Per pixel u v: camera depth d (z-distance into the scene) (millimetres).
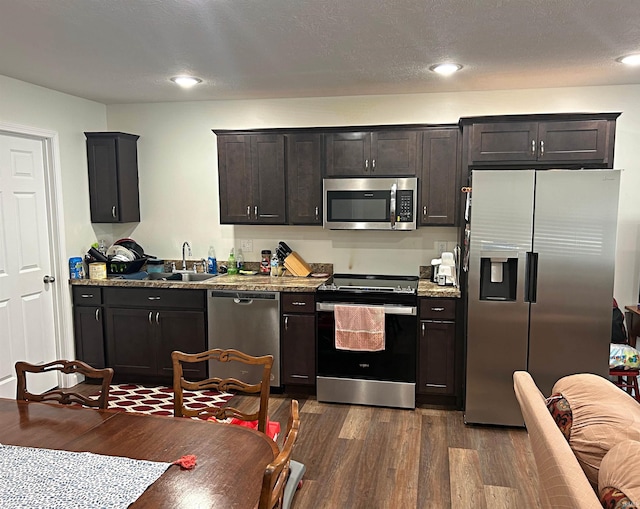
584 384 1733
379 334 3693
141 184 4762
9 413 1942
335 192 4023
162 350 4176
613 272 3207
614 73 3482
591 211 3186
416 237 4297
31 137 3910
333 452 3088
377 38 2709
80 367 2105
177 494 1390
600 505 1150
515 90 4031
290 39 2723
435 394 3760
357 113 4309
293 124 4438
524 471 2865
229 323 4016
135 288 4160
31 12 2322
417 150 3906
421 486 2711
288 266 4398
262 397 2129
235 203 4277
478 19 2426
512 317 3357
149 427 1825
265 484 1168
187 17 2391
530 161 3525
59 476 1478
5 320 3727
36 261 4012
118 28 2541
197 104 4570
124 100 4504
